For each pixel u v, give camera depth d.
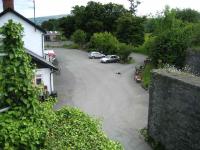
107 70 40.69
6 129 6.00
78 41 75.94
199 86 13.41
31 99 6.59
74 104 24.20
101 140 7.23
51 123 7.41
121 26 65.06
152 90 17.62
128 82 32.81
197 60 27.06
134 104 24.44
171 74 16.38
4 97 6.45
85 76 36.25
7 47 6.44
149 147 16.81
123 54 47.94
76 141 6.95
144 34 66.25
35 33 28.06
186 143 14.48
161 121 16.64
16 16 26.70
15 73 6.44
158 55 34.81
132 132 18.70
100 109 23.09
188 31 34.78
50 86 26.39
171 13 43.50
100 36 62.34
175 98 15.27
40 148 6.41
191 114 14.02
